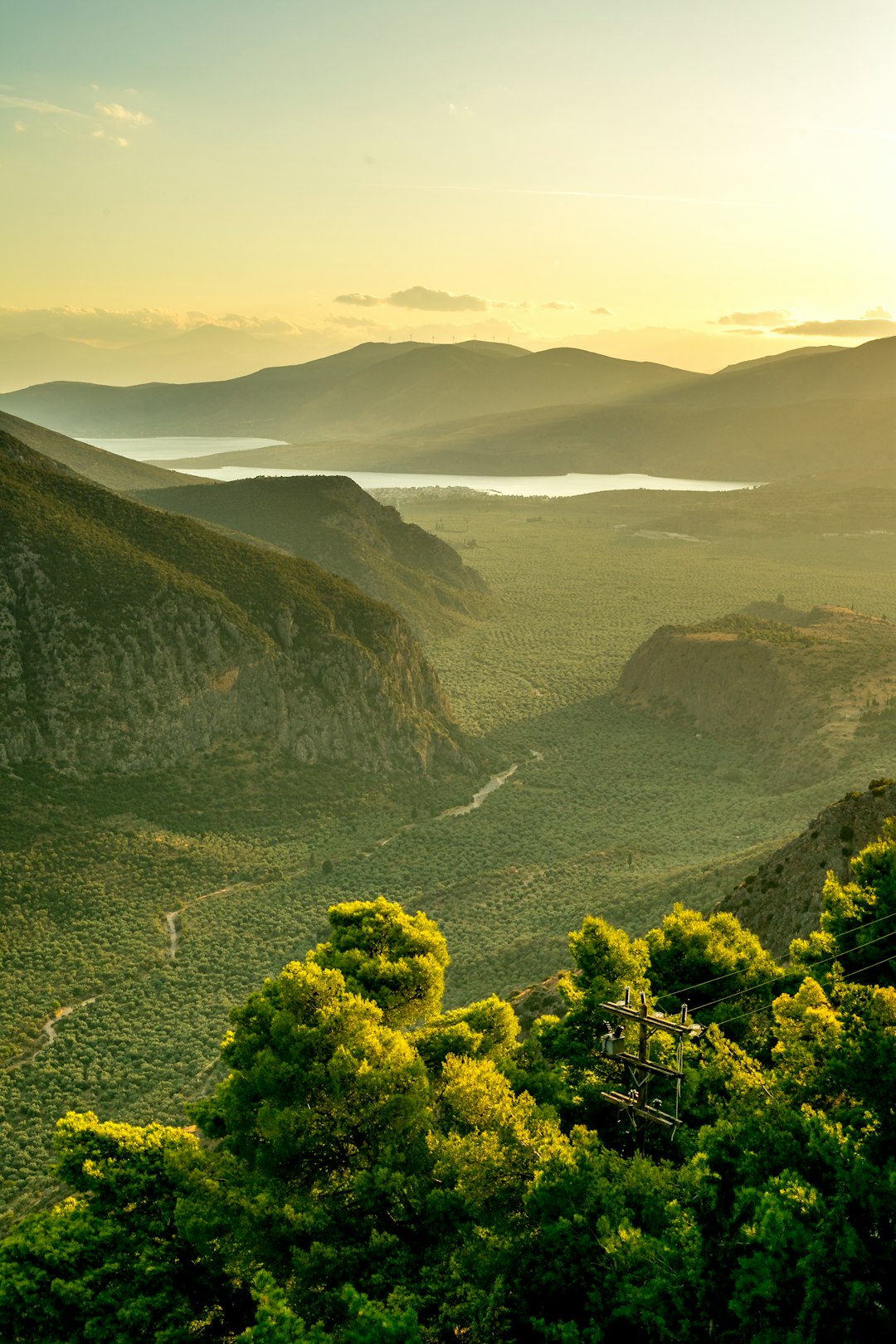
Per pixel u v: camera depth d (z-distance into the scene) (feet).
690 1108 87.10
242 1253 78.89
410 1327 61.67
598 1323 68.64
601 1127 94.94
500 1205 77.82
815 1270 61.52
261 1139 88.17
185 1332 77.82
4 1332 77.56
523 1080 98.68
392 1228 80.33
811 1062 81.92
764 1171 72.49
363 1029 87.35
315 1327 64.28
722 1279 65.98
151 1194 91.66
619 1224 69.36
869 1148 73.92
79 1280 80.53
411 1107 82.58
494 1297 68.28
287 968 92.38
